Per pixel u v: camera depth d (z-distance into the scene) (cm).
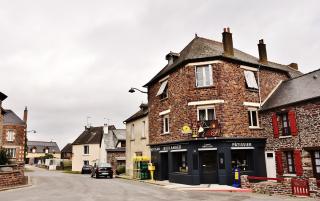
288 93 1991
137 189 1719
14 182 1897
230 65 2030
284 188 1398
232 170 1864
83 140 5138
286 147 1848
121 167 3478
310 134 1705
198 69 2031
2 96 2706
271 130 1973
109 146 4306
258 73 2156
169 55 2366
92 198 1311
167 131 2283
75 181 2414
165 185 1936
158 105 2388
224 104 1939
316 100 1683
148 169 2409
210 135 1883
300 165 1742
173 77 2184
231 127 1927
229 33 2147
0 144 2755
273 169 1936
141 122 2856
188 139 1934
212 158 1936
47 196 1389
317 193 1266
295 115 1802
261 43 2356
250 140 1953
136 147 2930
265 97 2145
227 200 1233
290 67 2775
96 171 2914
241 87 2038
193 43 2306
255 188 1545
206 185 1847
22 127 4772
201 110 1983
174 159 2134
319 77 1869
